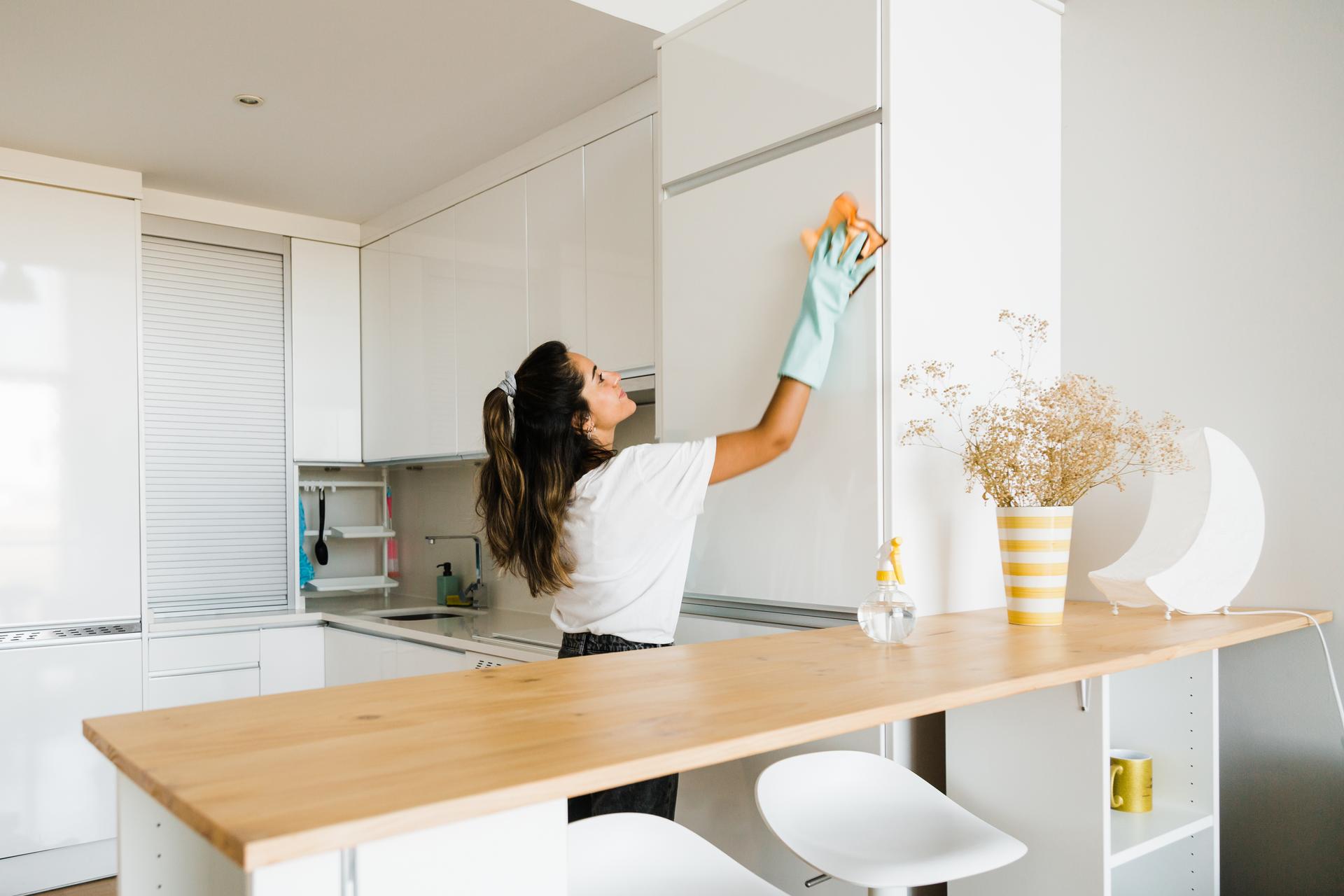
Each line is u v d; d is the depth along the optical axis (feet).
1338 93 5.89
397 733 2.86
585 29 7.89
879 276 5.73
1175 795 5.71
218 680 12.00
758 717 3.08
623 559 5.83
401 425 12.76
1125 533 6.89
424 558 14.32
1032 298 6.89
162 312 12.48
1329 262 5.91
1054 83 7.21
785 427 5.83
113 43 8.16
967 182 6.27
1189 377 6.59
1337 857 5.86
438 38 8.07
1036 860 4.82
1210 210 6.47
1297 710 6.06
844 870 3.89
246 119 9.81
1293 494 6.08
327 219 13.50
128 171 11.31
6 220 10.59
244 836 1.94
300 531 13.52
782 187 6.27
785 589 6.22
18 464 10.57
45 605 10.68
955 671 3.95
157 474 12.45
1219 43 6.44
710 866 3.92
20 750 10.48
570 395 6.01
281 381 13.37
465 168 11.24
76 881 10.75
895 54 5.74
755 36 6.48
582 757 2.58
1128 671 5.93
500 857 2.69
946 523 5.97
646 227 8.73
